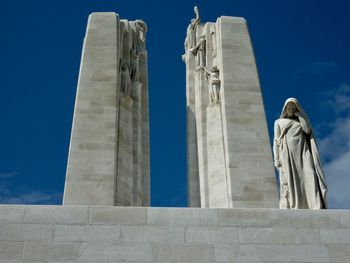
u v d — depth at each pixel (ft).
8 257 38.55
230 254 39.83
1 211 40.32
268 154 70.23
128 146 73.00
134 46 83.97
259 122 72.64
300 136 48.52
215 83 77.66
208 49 82.64
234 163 69.10
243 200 66.64
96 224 40.22
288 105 49.88
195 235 40.37
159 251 39.50
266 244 40.50
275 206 66.54
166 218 40.86
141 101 82.33
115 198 66.74
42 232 39.68
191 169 76.95
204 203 71.92
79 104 71.36
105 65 75.10
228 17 81.92
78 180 65.72
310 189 46.37
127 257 39.06
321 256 40.29
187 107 81.66
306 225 41.55
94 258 38.88
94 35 77.87
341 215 42.19
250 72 76.59
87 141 68.59
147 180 76.89
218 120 75.10
